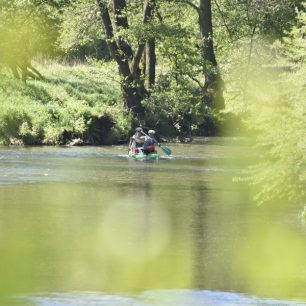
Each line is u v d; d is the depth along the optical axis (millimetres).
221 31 124062
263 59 114375
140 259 33938
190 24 121125
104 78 114375
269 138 43219
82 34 115375
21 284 29375
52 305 26766
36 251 35094
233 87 113938
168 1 112875
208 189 56500
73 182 59031
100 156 80875
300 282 30359
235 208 47875
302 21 44844
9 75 108688
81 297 27766
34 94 104562
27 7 109625
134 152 81125
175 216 44750
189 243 37375
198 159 80062
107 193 53562
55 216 43969
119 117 101875
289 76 42312
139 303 27188
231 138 107625
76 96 110062
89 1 112500
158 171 68188
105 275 31047
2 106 94312
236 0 121125
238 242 37875
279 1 116500
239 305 27188
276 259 34188
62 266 32438
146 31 101188
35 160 74562
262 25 117500
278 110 42688
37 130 93375
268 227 41906
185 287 29406
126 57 104750
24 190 54000
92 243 36969
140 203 49406
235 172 68312
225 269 32344
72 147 91000
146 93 107812
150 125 103812
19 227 40531
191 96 107312
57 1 111250
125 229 40562
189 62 107000
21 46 108750
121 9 104250
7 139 91500
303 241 38281
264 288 29469
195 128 107312
